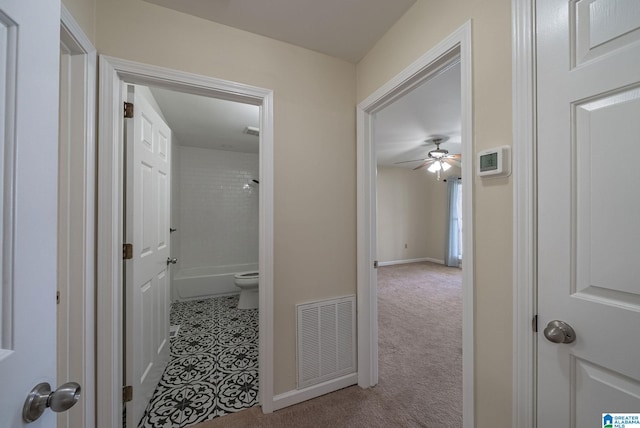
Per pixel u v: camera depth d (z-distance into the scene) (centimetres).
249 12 137
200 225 410
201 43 139
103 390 117
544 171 78
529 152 81
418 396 164
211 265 416
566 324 73
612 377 65
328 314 170
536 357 80
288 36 156
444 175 618
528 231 81
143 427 138
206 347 223
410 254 639
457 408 153
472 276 99
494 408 91
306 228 166
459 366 197
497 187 91
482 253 96
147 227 155
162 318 182
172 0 128
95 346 116
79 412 107
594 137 68
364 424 141
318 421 143
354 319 179
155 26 130
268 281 153
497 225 91
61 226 107
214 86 142
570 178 72
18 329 44
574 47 72
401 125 322
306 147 166
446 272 525
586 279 70
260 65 154
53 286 52
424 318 291
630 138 62
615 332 64
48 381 50
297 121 163
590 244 69
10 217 44
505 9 89
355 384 177
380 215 604
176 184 376
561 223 74
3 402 41
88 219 111
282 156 159
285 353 158
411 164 588
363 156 176
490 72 93
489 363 93
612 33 65
